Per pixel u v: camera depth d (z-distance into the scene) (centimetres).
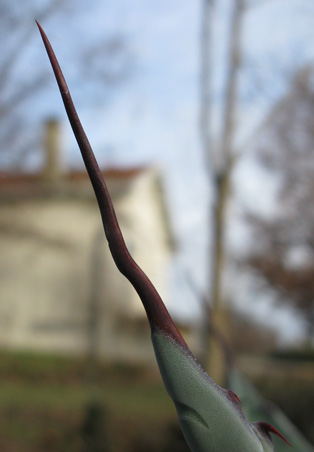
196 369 55
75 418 1108
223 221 1160
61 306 2253
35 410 1171
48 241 1388
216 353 1001
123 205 2312
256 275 1939
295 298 2059
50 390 1520
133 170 2341
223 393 55
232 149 1167
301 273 2045
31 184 1311
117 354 1966
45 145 1305
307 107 1236
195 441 54
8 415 1129
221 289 1141
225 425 54
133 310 2184
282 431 144
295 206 1875
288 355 1571
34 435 1029
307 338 2098
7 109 1212
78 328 2223
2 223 1306
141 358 1958
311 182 1716
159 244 2320
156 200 2400
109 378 1759
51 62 55
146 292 55
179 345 55
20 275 2259
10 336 2278
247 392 139
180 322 1459
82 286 2233
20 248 2184
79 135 55
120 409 1162
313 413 691
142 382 1772
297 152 1530
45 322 2253
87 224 2069
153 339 55
